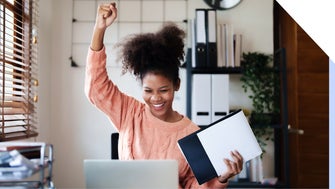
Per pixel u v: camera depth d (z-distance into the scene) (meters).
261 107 2.15
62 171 2.12
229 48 2.08
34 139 1.86
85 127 2.18
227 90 2.02
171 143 1.30
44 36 2.03
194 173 0.96
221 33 2.08
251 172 2.06
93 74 1.30
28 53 1.74
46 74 2.08
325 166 2.28
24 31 1.73
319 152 2.29
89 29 2.23
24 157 0.73
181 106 2.14
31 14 1.77
